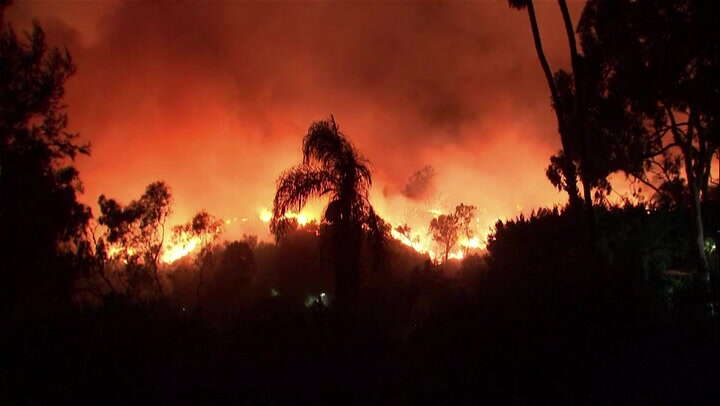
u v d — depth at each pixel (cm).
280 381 800
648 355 832
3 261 1789
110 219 3125
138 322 978
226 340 956
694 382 784
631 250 1231
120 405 746
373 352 925
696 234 2411
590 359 808
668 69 2253
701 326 930
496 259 2000
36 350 838
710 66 2181
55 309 1008
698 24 2142
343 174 1686
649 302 959
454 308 1020
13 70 1681
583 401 750
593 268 1029
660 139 2645
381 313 1241
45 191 1914
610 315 889
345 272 1603
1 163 1727
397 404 757
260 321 1039
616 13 2319
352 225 1644
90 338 885
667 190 2905
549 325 870
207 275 3225
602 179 2625
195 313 1112
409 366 859
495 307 955
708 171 2688
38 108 1739
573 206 2017
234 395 762
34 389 771
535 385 776
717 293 1156
